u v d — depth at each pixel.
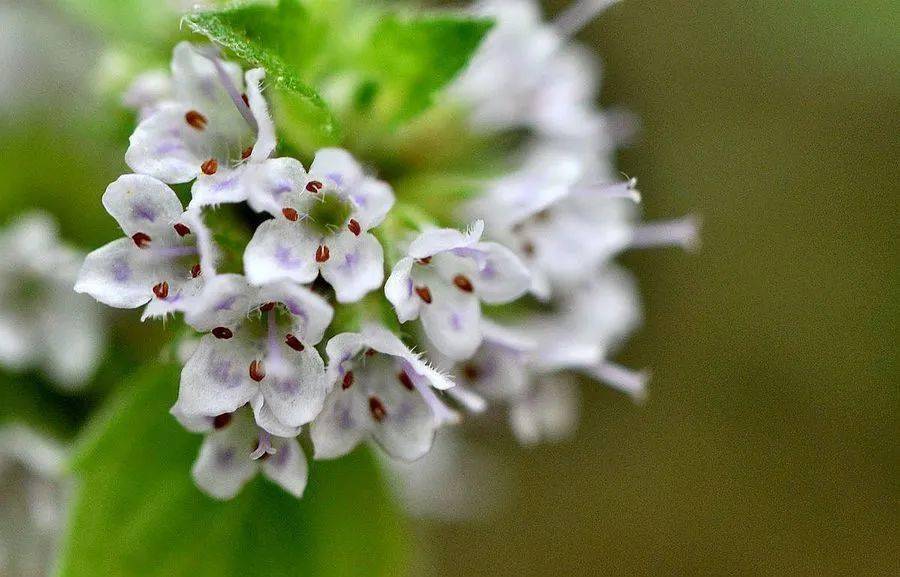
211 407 0.07
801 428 0.14
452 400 0.09
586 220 0.09
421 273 0.08
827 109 0.14
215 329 0.07
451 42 0.08
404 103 0.08
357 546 0.08
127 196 0.07
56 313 0.09
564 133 0.09
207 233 0.07
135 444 0.08
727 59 0.13
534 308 0.09
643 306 0.14
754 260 0.14
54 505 0.09
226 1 0.08
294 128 0.08
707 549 0.14
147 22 0.09
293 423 0.07
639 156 0.14
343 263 0.08
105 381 0.09
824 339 0.14
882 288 0.14
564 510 0.15
